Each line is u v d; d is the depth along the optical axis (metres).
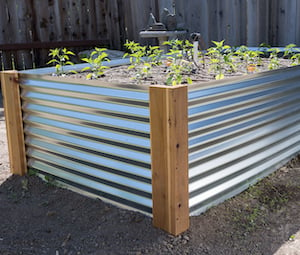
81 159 3.10
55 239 2.68
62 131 3.19
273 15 6.27
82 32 8.42
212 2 6.77
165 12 6.25
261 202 3.05
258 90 3.16
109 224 2.78
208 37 6.93
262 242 2.57
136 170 2.74
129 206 2.89
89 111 2.94
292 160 3.80
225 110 2.85
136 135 2.68
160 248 2.50
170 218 2.57
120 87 2.68
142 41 7.86
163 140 2.46
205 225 2.72
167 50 6.41
